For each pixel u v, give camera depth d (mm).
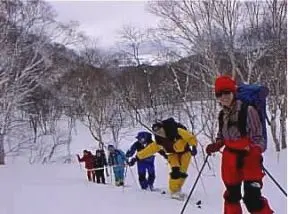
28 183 13281
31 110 40938
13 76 32562
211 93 28219
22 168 23531
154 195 10055
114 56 56094
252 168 5156
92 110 46938
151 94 42500
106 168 18797
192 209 7785
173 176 9844
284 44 26375
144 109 43562
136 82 46875
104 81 49250
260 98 5094
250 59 28016
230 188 5309
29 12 35031
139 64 46969
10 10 33812
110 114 47375
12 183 13227
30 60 33719
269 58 28484
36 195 9945
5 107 32656
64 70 38781
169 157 10062
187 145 9930
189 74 31125
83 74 48750
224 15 29391
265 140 5070
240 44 29359
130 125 47781
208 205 8461
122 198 9398
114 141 42656
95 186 12367
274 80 26188
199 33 29344
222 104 5199
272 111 25141
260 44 28438
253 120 5020
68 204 8562
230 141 5199
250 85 5180
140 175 12406
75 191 10695
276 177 12234
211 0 29469
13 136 36312
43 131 48250
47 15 44438
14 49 32125
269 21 28453
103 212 7613
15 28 33750
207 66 29484
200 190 11586
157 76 44562
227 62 29531
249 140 5086
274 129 24406
